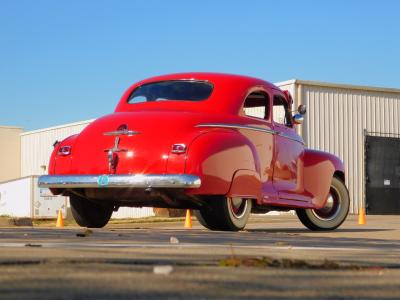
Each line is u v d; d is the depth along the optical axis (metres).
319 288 2.67
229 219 7.72
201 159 7.30
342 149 24.73
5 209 32.12
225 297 2.39
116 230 7.41
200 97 8.23
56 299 2.25
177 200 7.76
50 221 27.50
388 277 3.08
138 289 2.51
